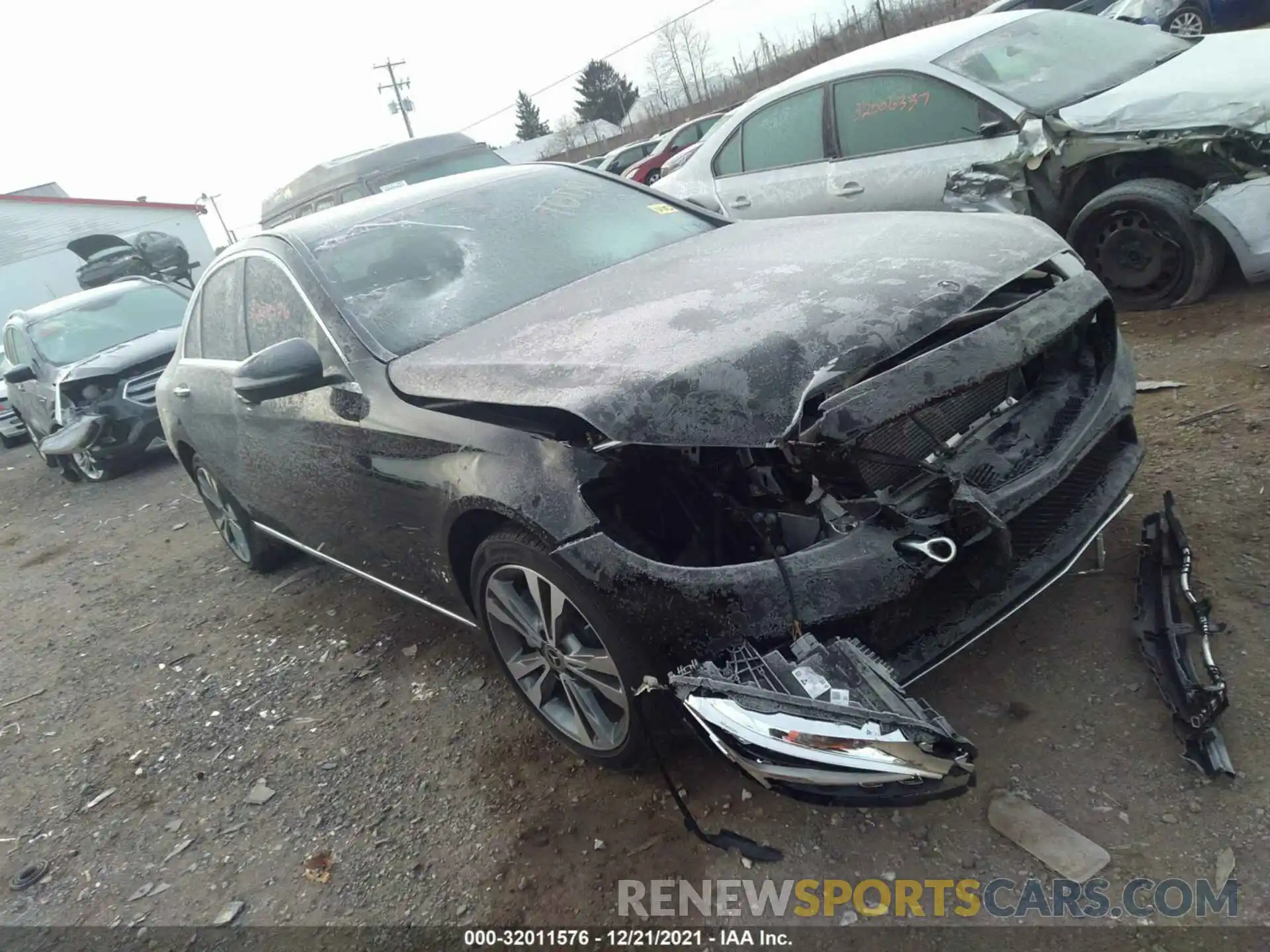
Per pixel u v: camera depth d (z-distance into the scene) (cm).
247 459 384
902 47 565
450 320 307
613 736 254
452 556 283
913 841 220
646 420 210
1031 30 551
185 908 265
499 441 247
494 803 273
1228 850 196
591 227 361
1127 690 243
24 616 549
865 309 227
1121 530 309
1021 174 494
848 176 568
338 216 370
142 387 827
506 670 284
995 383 243
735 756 201
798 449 205
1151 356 436
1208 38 528
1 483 1042
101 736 376
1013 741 239
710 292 263
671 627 217
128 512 730
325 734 333
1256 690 230
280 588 484
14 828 328
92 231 3297
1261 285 467
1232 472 323
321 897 255
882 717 189
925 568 211
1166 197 452
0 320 3112
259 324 364
